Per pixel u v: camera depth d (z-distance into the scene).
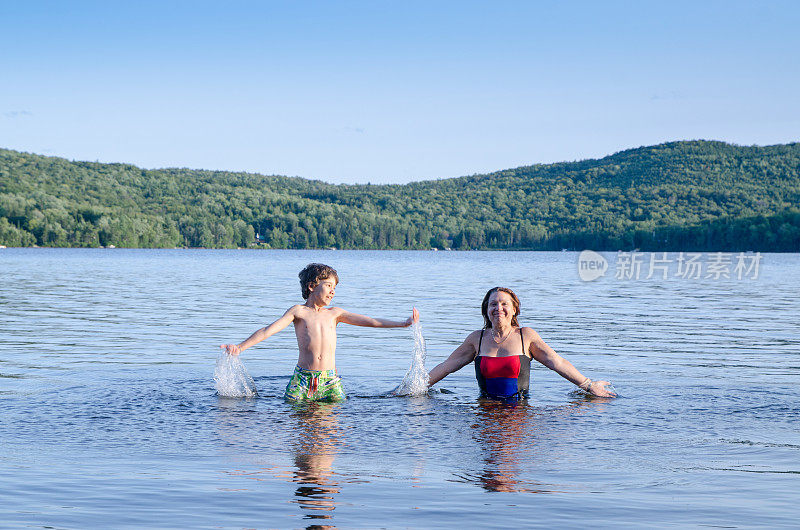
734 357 11.22
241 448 5.82
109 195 196.25
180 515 4.35
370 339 13.45
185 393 8.12
